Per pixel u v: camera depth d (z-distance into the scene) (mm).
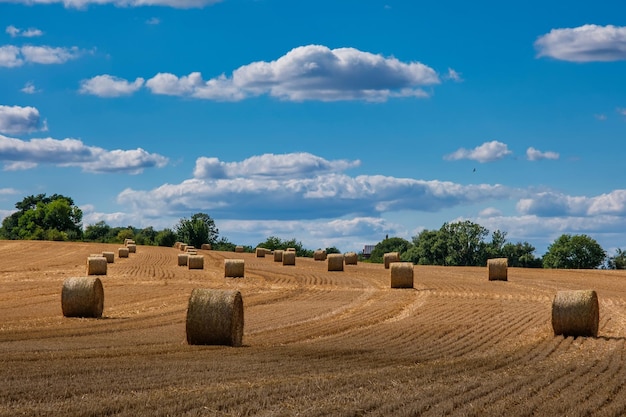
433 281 56250
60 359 19625
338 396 14859
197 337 23609
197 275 58500
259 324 30672
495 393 15570
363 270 67562
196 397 14359
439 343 25453
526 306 39094
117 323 30031
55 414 12758
